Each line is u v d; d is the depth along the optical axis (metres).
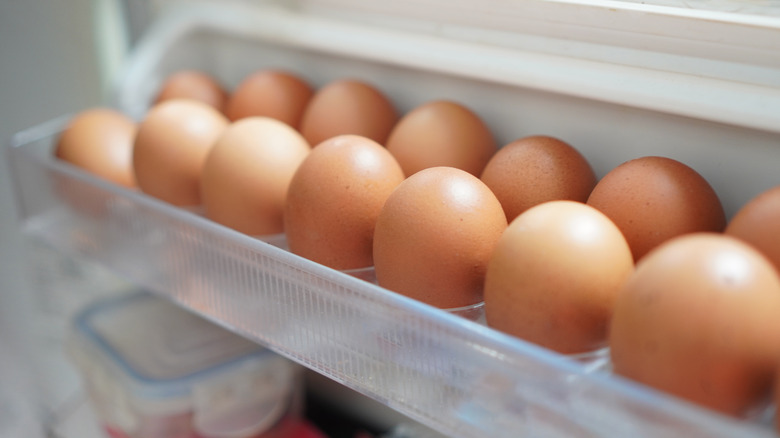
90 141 0.50
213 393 0.53
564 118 0.44
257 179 0.43
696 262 0.32
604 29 0.42
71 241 0.51
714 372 0.32
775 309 0.32
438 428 0.37
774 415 0.32
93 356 0.56
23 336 0.63
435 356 0.36
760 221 0.35
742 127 0.39
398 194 0.38
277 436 0.56
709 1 0.40
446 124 0.43
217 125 0.47
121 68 0.62
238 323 0.43
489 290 0.36
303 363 0.41
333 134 0.46
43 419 0.63
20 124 0.59
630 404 0.32
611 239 0.36
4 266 0.61
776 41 0.38
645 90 0.40
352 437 0.57
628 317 0.33
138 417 0.53
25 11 0.58
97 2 0.59
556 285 0.35
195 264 0.44
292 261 0.39
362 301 0.38
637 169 0.38
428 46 0.47
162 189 0.47
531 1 0.43
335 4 0.50
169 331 0.57
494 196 0.39
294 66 0.53
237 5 0.54
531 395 0.34
